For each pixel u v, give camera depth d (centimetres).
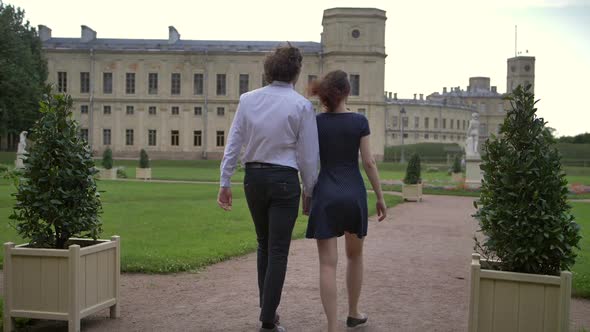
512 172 530
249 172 561
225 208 571
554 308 492
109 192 2508
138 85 7175
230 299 721
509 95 553
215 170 5288
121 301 707
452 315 669
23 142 3634
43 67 6412
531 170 521
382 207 580
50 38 7400
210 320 631
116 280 633
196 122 7231
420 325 626
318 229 541
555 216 516
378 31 6912
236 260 990
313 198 557
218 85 7225
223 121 7238
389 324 628
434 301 734
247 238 1204
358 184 562
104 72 7156
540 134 544
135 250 1013
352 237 591
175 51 7169
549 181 521
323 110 596
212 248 1059
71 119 627
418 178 2572
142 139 7200
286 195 549
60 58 7100
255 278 843
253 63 7206
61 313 564
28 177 599
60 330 590
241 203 2056
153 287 783
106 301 617
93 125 7150
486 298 508
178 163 6300
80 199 610
